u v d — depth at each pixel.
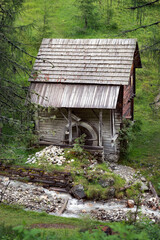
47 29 31.30
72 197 14.98
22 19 35.19
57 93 18.14
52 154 17.19
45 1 42.34
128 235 5.27
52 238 7.12
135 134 22.27
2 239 8.01
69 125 18.05
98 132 18.72
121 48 19.02
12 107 12.59
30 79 18.72
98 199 14.92
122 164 18.67
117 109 18.59
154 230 9.08
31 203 13.91
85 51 19.31
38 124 18.92
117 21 37.16
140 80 30.00
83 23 36.69
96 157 17.69
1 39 12.19
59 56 19.38
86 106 17.33
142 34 34.25
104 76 18.09
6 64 12.47
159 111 25.70
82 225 11.31
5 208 13.07
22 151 17.59
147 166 18.31
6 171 16.27
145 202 14.84
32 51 28.64
